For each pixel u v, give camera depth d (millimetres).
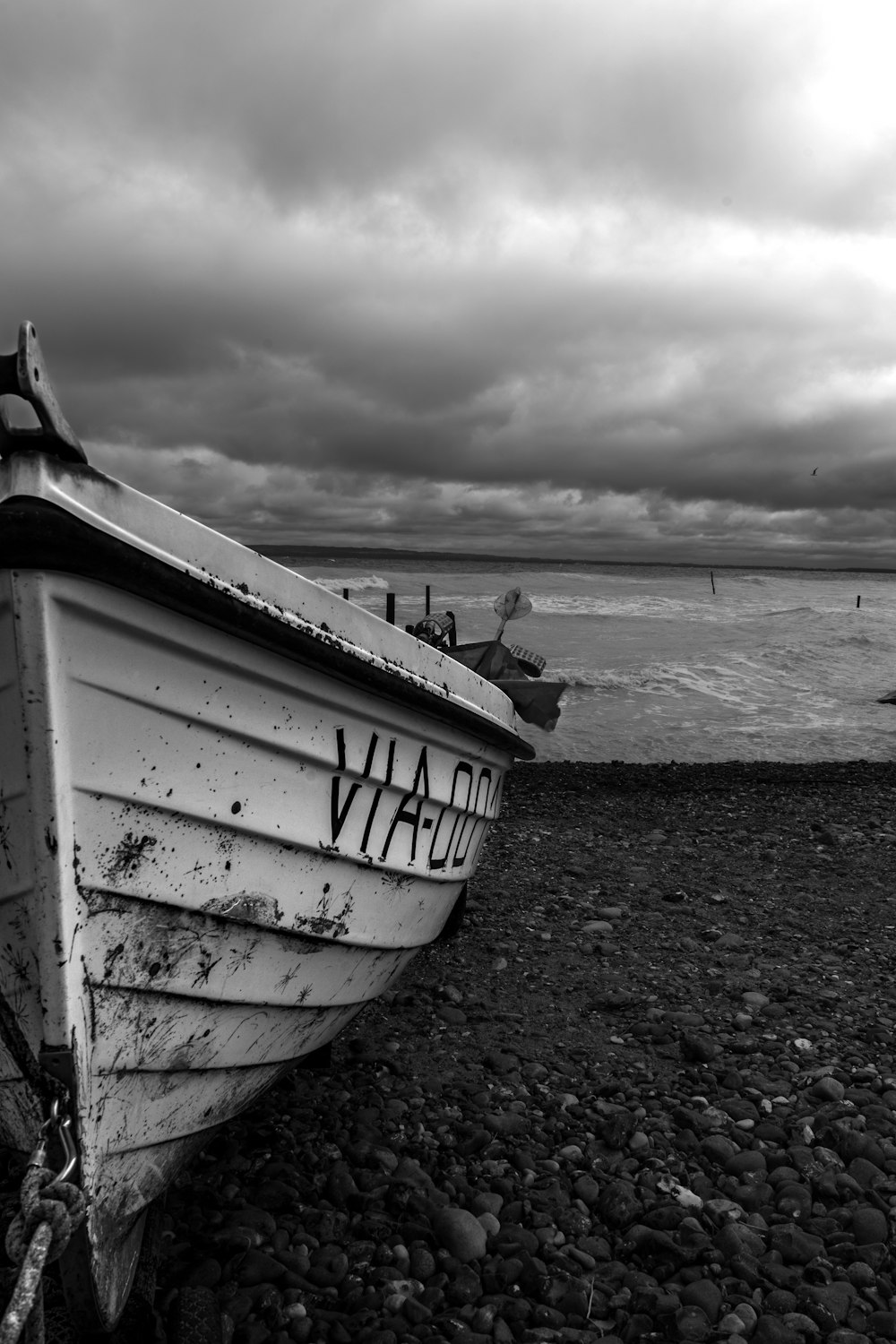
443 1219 3010
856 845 8055
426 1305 2686
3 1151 3402
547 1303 2725
